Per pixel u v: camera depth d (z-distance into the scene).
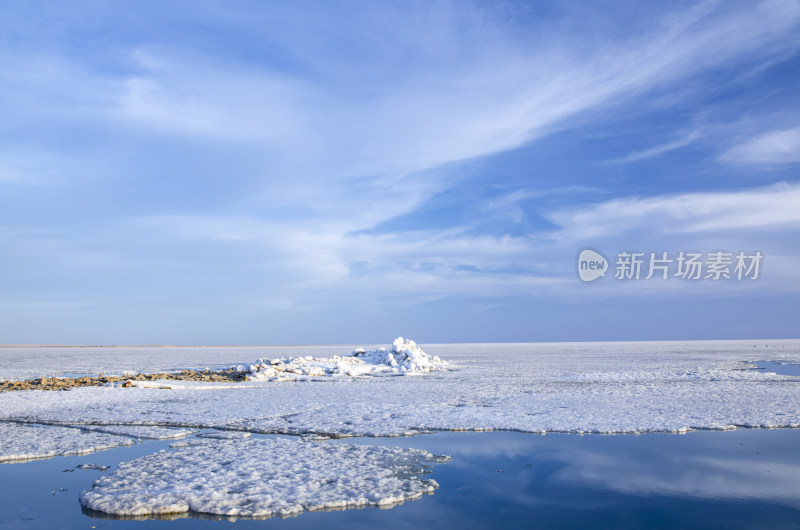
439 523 5.77
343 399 15.97
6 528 5.69
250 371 26.72
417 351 33.59
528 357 48.28
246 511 6.08
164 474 7.59
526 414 12.55
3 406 14.44
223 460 8.38
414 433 10.46
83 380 21.83
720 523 5.73
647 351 60.75
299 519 5.90
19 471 7.95
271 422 11.91
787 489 6.91
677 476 7.48
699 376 22.97
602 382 20.81
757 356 44.25
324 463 8.20
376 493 6.70
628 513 6.06
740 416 12.05
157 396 16.92
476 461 8.33
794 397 15.45
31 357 56.56
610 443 9.55
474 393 17.16
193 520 5.91
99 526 5.75
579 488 6.98
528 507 6.27
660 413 12.57
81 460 8.60
